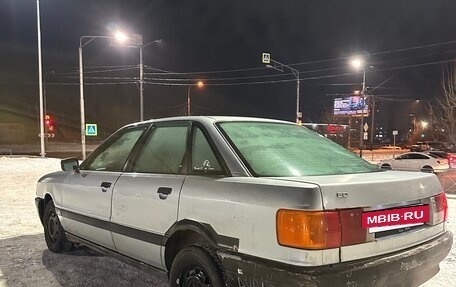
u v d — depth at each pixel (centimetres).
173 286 346
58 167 2064
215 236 312
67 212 504
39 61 2838
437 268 341
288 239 270
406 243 308
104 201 432
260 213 286
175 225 344
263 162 332
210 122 373
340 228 272
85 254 549
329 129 5556
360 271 274
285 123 438
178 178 359
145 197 377
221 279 310
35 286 438
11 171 1852
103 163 473
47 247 583
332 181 292
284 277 268
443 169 2309
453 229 688
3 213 846
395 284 297
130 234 395
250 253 289
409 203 316
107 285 440
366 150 6003
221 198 313
